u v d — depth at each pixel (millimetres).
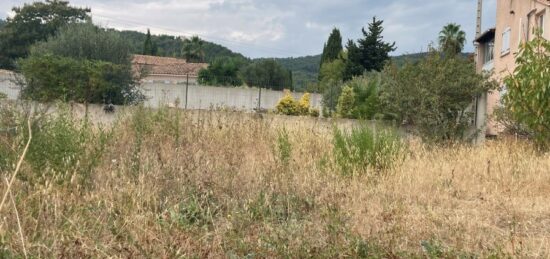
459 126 13625
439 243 4605
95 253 3818
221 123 10992
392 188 7215
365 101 17219
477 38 28203
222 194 5938
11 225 4129
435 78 13570
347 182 7520
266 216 5355
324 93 25484
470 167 8570
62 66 15344
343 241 4527
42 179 5297
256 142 9906
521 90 9648
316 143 9500
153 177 6004
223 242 4359
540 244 4625
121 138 8273
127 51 22578
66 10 44938
